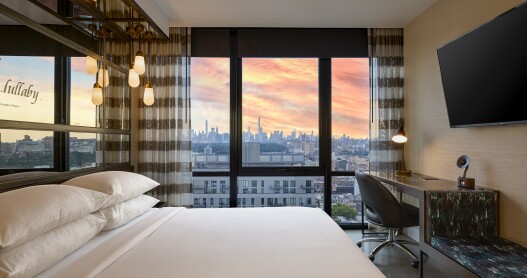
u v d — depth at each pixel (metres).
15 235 1.10
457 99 2.54
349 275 1.20
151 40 3.17
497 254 1.87
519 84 1.93
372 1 2.95
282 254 1.41
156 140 3.47
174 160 3.49
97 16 2.37
